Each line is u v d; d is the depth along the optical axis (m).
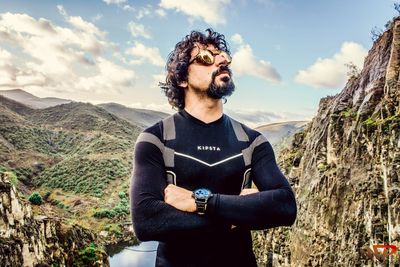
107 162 159.75
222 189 3.56
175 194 3.43
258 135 3.96
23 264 36.53
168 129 3.71
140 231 3.36
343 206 34.06
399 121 27.08
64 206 126.38
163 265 3.42
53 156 191.50
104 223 110.19
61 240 49.91
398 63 32.31
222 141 3.71
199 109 3.81
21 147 191.12
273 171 3.77
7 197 36.94
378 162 29.53
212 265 3.32
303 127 66.00
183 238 3.37
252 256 3.56
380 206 26.81
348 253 29.66
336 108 42.28
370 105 34.31
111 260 82.44
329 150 41.09
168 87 4.11
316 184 40.03
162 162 3.60
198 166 3.54
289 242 46.66
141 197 3.44
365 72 40.84
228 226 3.43
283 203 3.52
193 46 3.87
